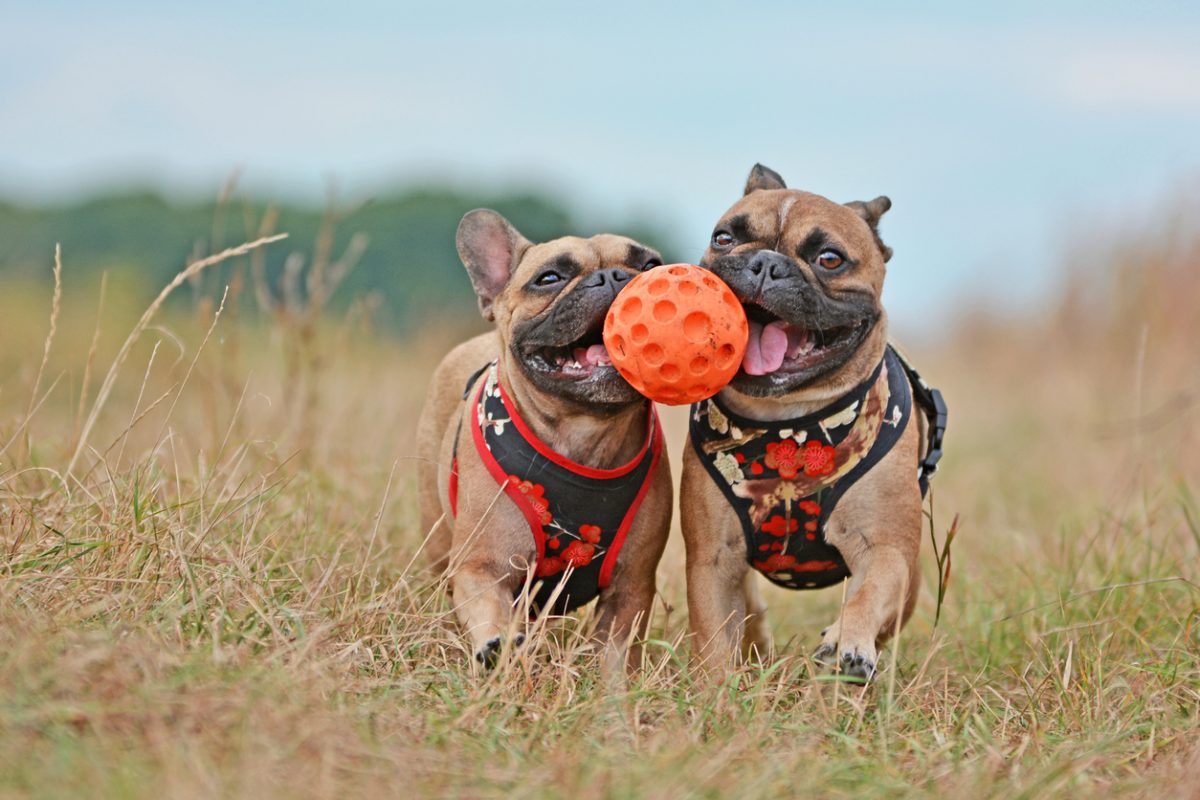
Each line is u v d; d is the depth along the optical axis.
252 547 7.07
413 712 5.62
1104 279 19.66
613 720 5.77
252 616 6.14
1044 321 20.98
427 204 22.38
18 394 11.98
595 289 6.76
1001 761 5.61
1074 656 7.43
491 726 5.52
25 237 22.59
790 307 6.45
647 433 7.11
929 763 5.56
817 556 7.15
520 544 7.02
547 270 7.14
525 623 6.59
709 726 5.88
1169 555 9.04
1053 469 13.95
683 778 4.89
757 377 6.56
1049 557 9.48
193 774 4.39
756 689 6.21
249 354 13.35
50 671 4.90
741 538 7.05
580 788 4.75
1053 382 19.09
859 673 6.32
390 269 21.06
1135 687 6.73
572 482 6.84
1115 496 11.07
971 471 14.24
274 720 4.88
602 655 6.72
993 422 18.08
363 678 5.89
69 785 4.27
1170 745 6.08
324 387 11.48
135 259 22.17
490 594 6.82
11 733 4.55
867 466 6.82
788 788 4.99
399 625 6.71
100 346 14.72
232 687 5.05
